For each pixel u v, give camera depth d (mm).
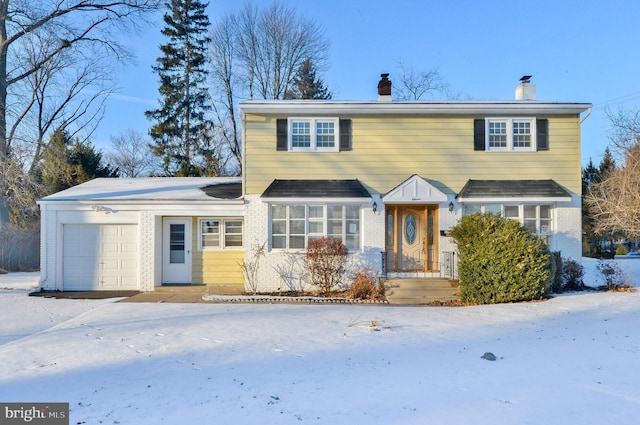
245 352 7418
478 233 12922
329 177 15406
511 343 7961
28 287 15828
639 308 10852
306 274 15102
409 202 15094
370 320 9961
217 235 16328
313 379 6094
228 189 17141
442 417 4809
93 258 15609
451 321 9875
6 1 22109
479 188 15008
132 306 12094
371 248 15195
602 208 16578
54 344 7957
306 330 8969
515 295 12312
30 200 21828
